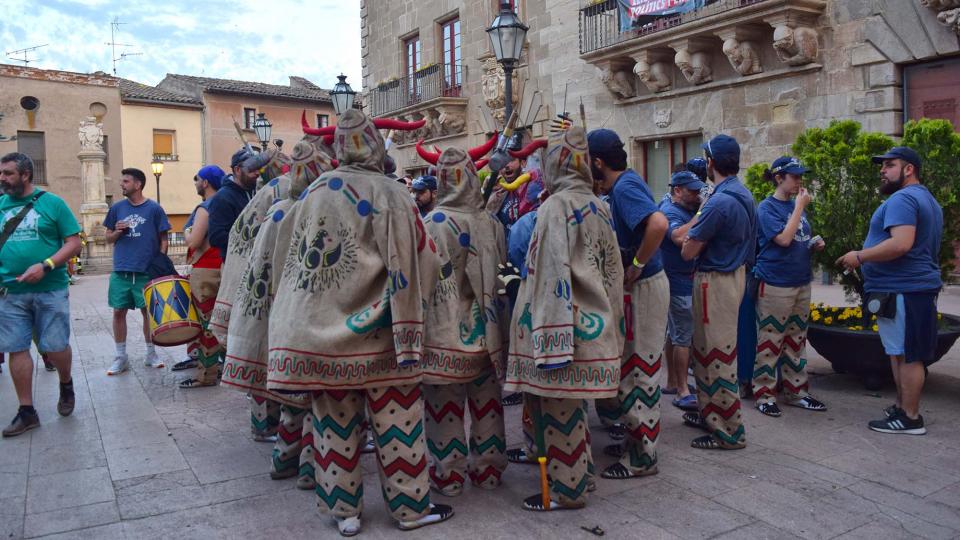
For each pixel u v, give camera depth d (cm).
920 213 459
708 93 1309
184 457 462
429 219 382
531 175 427
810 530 338
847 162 601
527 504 368
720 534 336
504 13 809
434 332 359
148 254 721
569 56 1573
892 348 471
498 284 392
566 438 359
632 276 389
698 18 1239
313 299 324
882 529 339
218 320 421
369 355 329
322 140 402
